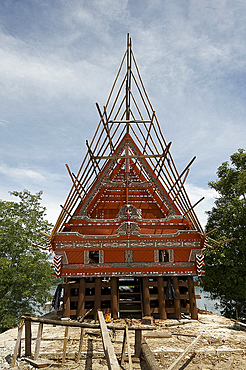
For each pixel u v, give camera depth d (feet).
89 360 29.63
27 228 102.01
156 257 51.08
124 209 53.31
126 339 28.17
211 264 95.20
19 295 92.79
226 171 111.04
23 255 96.48
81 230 52.24
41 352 31.68
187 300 57.26
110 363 19.16
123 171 60.70
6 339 39.32
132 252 50.93
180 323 46.47
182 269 50.78
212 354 31.83
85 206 54.29
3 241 95.86
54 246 50.31
